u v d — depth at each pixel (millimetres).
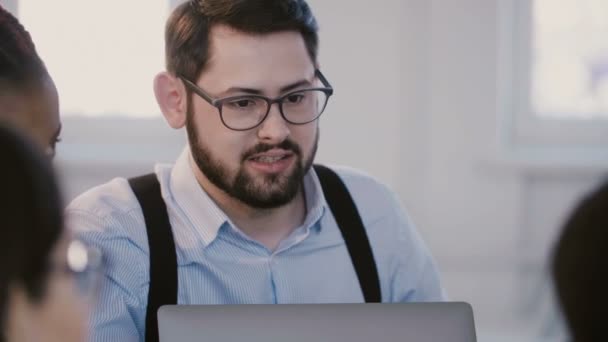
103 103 4180
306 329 1367
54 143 1254
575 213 737
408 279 1966
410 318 1381
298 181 1736
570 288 724
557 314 808
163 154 4129
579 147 4164
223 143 1708
